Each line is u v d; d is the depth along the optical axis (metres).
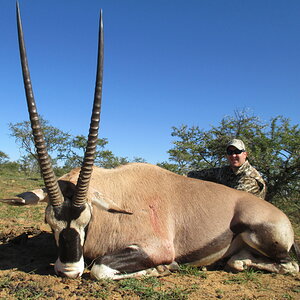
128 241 2.20
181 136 6.14
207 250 2.36
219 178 3.24
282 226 2.35
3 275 2.11
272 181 4.83
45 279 2.01
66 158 14.38
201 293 1.91
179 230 2.37
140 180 2.49
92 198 2.16
